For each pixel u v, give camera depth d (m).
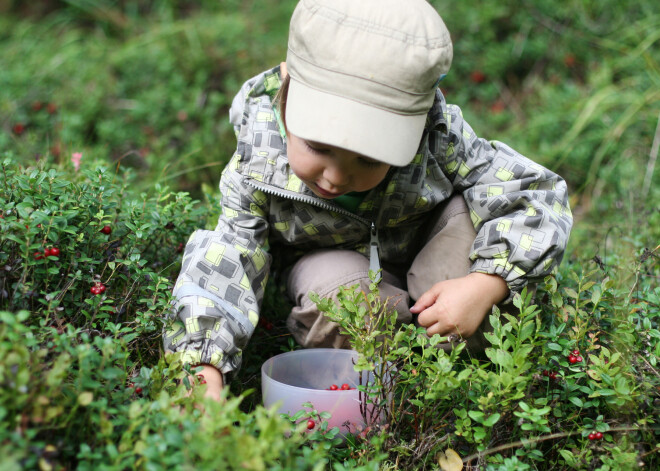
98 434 1.40
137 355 1.98
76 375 1.59
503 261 2.08
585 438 1.79
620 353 1.80
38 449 1.30
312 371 2.15
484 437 1.68
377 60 1.75
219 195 2.73
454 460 1.71
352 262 2.26
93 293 1.87
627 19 5.18
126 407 1.50
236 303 2.03
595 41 5.16
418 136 1.85
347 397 1.85
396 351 1.74
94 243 2.06
